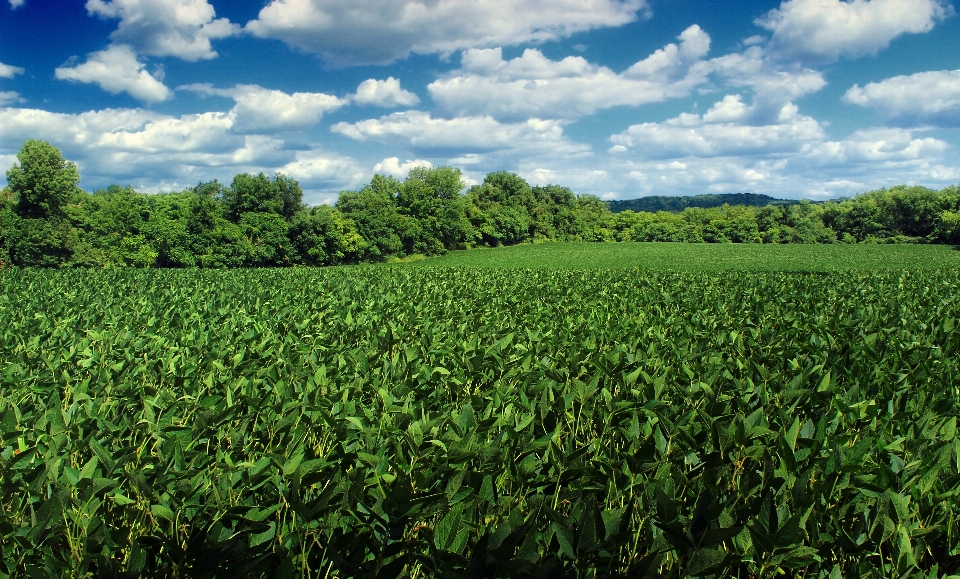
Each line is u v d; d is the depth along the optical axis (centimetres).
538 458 477
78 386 645
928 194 11856
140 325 1463
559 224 14162
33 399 674
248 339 1040
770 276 3494
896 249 9844
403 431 458
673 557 346
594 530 312
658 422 489
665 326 1291
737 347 980
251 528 353
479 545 293
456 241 10981
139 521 393
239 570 304
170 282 3198
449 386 693
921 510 369
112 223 6394
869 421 548
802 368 773
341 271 4334
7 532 338
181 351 957
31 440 497
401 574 333
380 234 8481
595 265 7088
